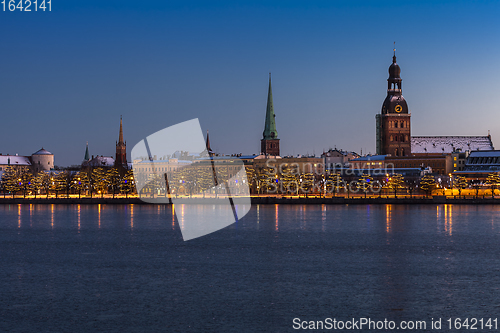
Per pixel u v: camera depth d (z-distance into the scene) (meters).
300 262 106.19
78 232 155.38
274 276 92.69
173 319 69.50
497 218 186.25
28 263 105.62
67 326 67.00
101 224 176.12
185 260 108.69
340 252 118.56
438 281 88.56
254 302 76.69
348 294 80.56
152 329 66.06
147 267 101.12
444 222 174.88
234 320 69.19
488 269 98.44
